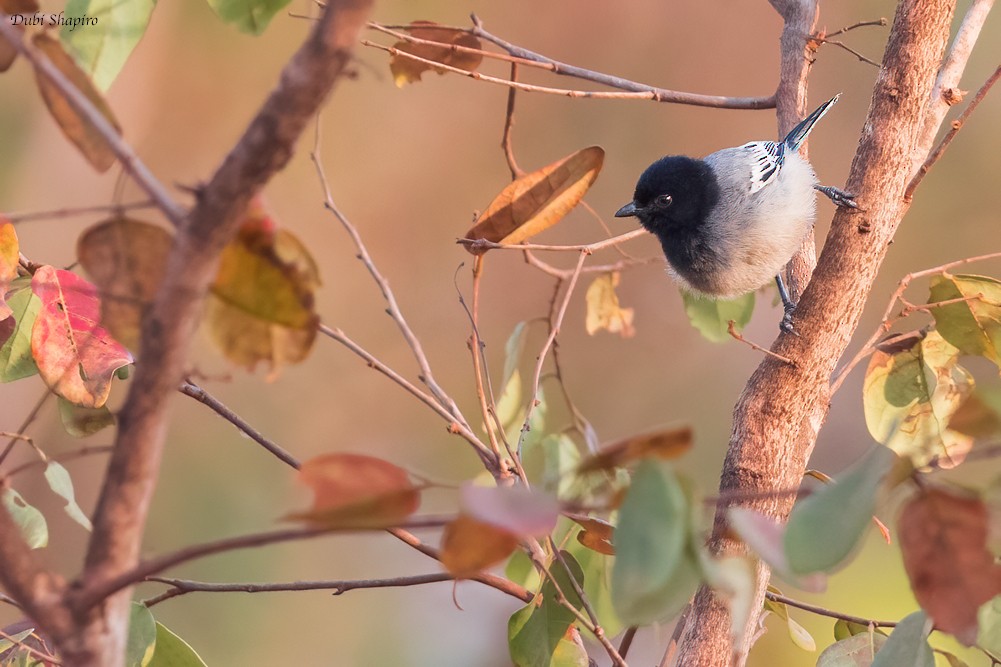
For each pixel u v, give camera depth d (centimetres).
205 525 580
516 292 612
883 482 374
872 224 546
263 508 582
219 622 574
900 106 545
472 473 588
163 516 580
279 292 394
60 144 588
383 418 590
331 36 307
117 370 546
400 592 579
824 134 612
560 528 549
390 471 362
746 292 559
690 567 361
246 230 385
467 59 551
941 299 548
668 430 354
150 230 391
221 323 402
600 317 554
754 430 546
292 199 625
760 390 546
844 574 568
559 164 547
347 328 612
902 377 549
